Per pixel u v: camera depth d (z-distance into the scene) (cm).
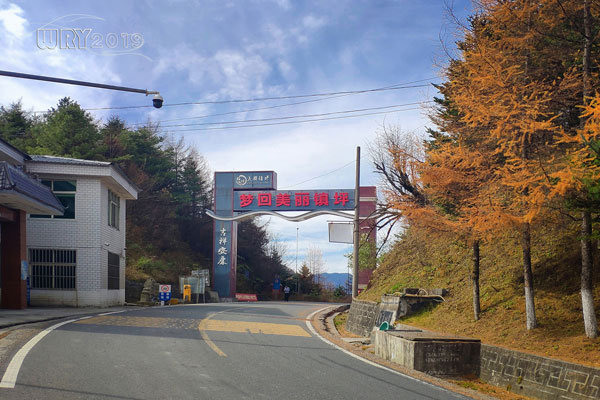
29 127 4956
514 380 892
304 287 5981
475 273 1301
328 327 1833
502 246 1570
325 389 713
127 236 4594
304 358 985
